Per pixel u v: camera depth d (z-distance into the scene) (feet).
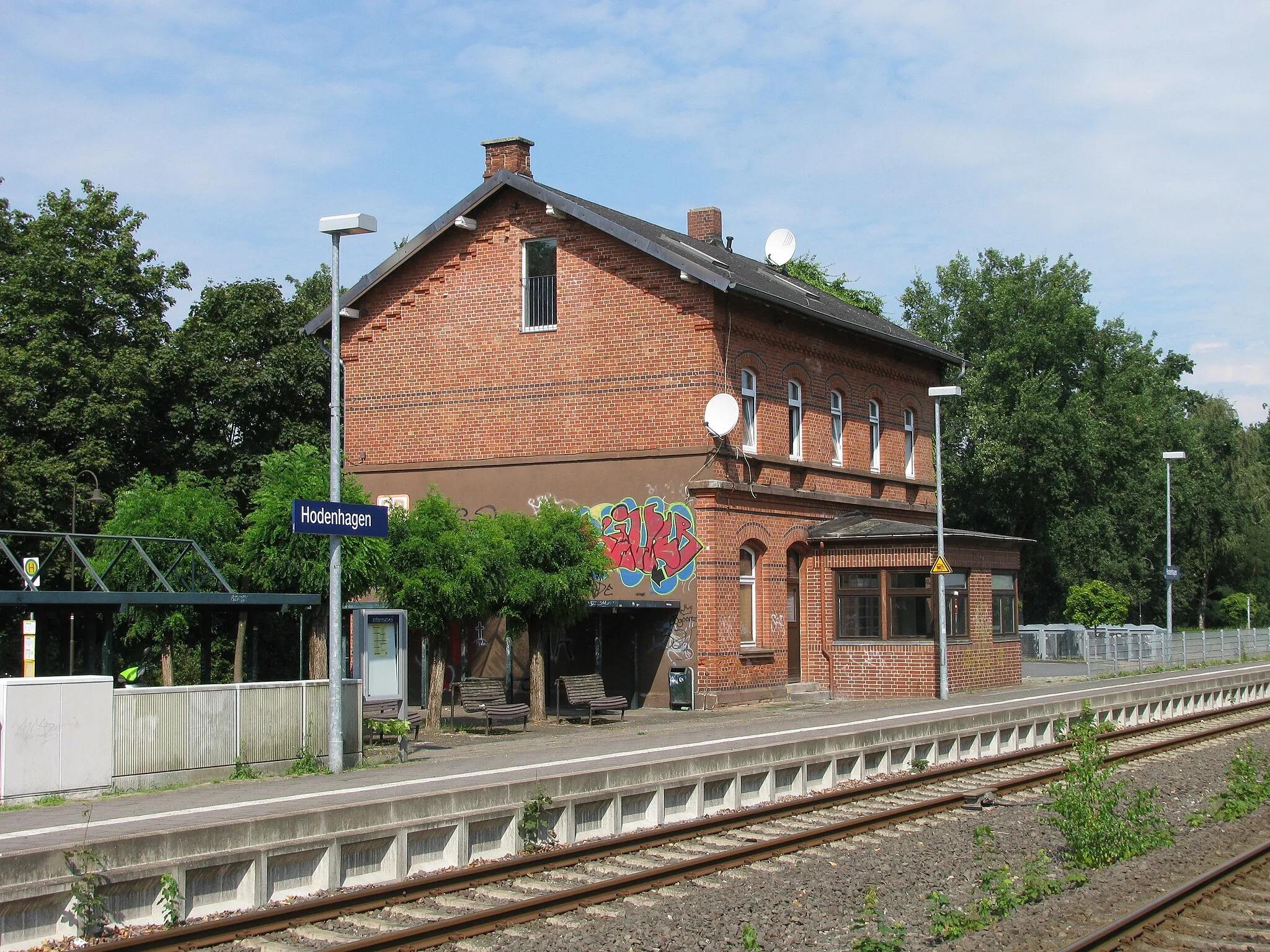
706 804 49.85
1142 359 194.90
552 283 93.61
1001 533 183.11
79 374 107.34
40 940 30.22
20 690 45.16
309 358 117.60
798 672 96.94
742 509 89.66
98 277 113.60
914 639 93.81
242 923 31.35
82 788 46.73
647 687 87.81
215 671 100.17
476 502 94.84
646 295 89.45
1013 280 182.19
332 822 37.14
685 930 32.27
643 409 89.30
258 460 113.50
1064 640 147.23
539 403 93.15
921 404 117.08
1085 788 42.80
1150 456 191.21
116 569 74.95
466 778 49.42
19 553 98.99
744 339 90.89
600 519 90.38
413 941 30.32
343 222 56.90
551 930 32.22
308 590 68.08
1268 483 247.91
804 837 43.24
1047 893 36.09
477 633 93.56
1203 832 46.65
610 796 44.80
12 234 115.34
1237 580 231.91
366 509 56.65
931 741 64.54
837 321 99.25
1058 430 168.96
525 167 98.17
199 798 45.16
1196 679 102.06
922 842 44.62
